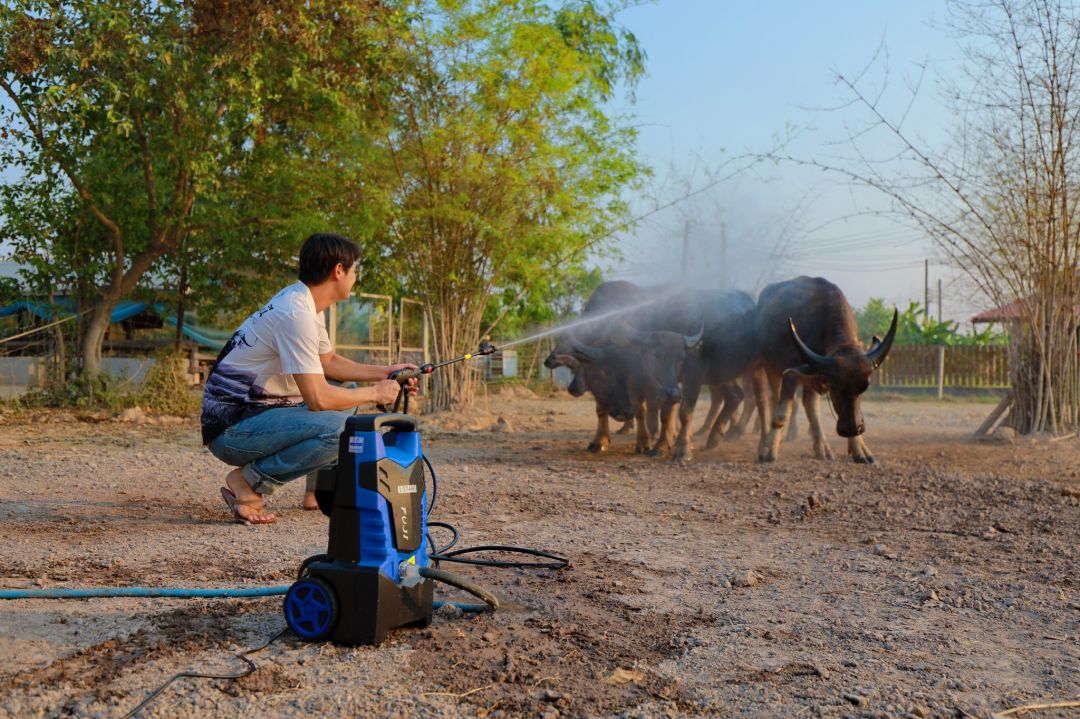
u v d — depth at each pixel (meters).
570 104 15.30
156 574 4.95
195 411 15.71
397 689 3.36
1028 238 11.47
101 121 14.29
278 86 14.82
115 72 13.73
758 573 5.18
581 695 3.34
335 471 3.96
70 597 4.44
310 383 5.12
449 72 14.77
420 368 4.96
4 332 17.17
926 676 3.56
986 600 4.67
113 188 15.20
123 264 15.71
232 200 15.97
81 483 8.22
